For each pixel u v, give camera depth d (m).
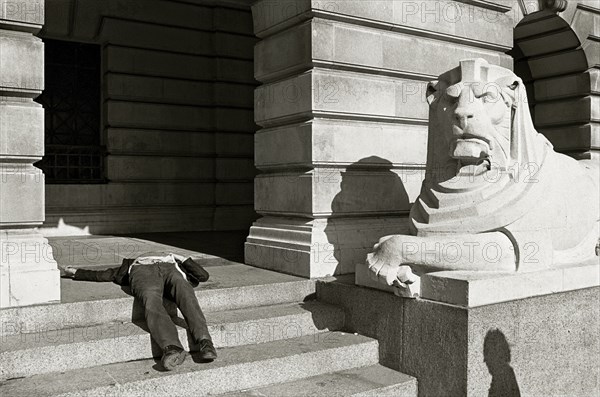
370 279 5.62
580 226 5.79
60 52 11.52
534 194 5.23
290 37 6.70
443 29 7.51
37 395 3.96
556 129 10.65
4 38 4.89
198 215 12.32
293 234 6.60
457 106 5.14
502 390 4.81
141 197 11.77
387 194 6.97
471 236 5.06
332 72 6.56
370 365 5.34
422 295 5.08
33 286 4.88
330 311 5.71
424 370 4.95
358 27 6.77
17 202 4.95
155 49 11.87
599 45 10.21
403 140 7.11
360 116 6.75
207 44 12.41
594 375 5.56
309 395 4.61
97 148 11.77
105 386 4.13
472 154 5.05
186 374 4.41
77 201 11.16
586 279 5.56
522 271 5.11
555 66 10.44
